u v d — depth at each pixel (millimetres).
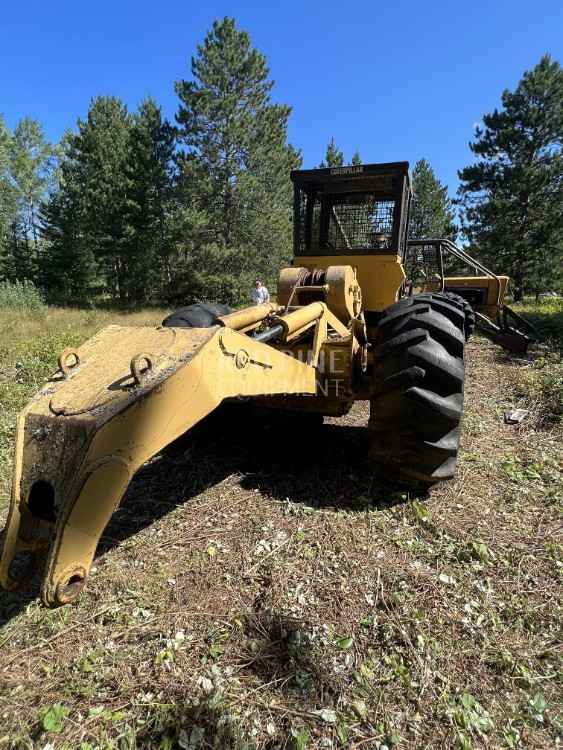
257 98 22547
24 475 1637
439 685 1842
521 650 2008
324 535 2746
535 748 1633
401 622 2125
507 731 1682
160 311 22438
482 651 1998
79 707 1706
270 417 4594
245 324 2980
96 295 34969
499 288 10203
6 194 32281
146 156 23156
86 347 2109
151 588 2287
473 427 4570
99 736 1598
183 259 23641
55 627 2053
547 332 10453
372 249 4238
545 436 4316
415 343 2959
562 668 1928
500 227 24078
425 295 3414
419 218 33312
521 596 2314
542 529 2857
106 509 1585
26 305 17375
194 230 22094
